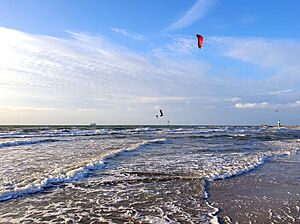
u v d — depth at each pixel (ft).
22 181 30.86
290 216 20.98
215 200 24.91
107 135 121.49
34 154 54.13
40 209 22.47
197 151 60.44
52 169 37.91
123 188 28.86
